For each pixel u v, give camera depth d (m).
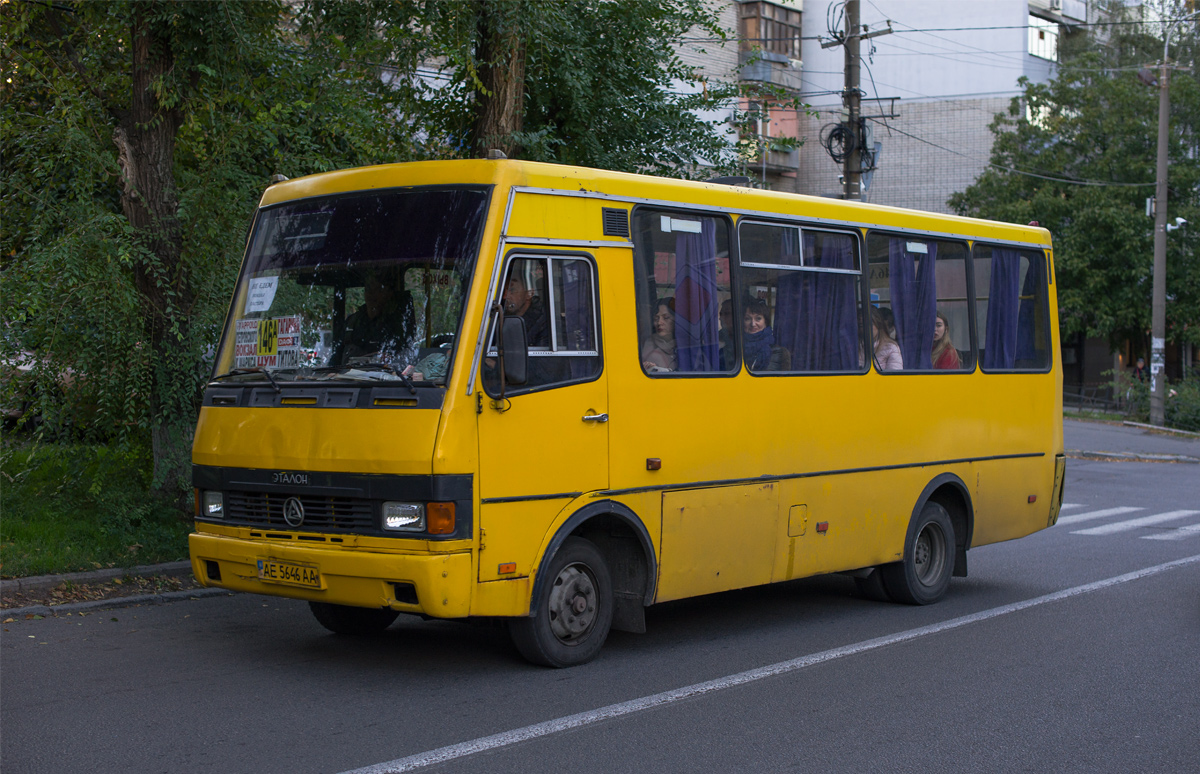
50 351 9.21
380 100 12.25
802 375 8.12
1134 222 35.84
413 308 6.37
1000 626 8.47
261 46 10.61
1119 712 6.16
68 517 9.62
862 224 8.75
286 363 6.72
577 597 6.85
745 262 7.79
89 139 9.47
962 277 9.73
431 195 6.56
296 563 6.29
